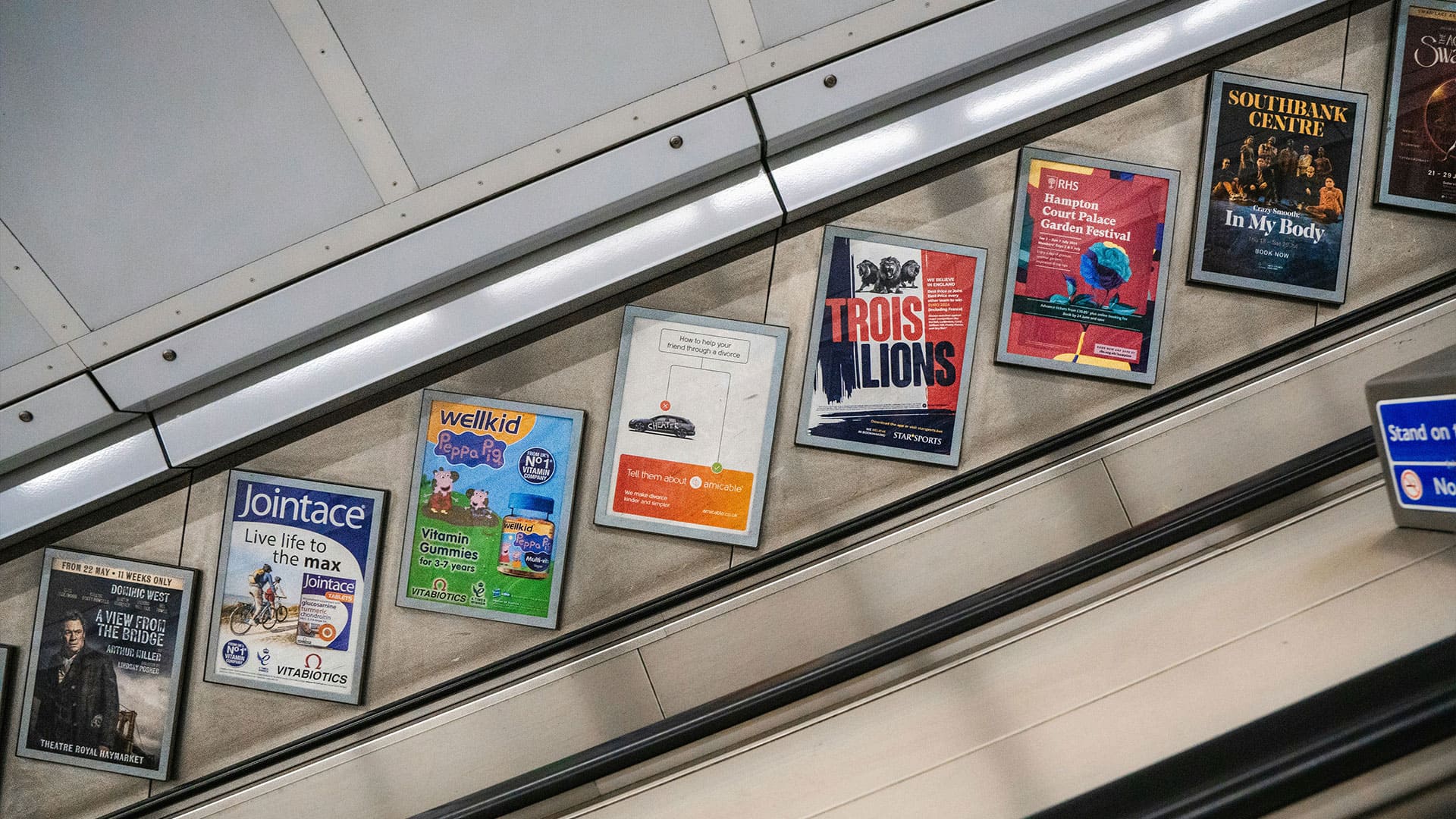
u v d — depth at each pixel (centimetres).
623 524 418
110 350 406
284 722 421
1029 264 420
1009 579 416
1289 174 421
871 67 403
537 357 425
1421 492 208
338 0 375
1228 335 422
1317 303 422
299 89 385
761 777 236
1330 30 425
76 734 420
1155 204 420
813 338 420
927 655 265
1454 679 145
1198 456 417
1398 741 140
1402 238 423
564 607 421
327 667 419
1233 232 420
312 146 394
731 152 404
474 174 405
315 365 418
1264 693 188
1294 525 234
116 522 427
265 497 423
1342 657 187
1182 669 205
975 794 204
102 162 384
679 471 419
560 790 280
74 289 400
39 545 426
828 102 404
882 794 215
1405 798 137
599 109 403
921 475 421
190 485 429
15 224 388
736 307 423
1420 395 202
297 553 421
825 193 413
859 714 239
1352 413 412
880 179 415
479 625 421
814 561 421
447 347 414
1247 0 415
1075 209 420
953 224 423
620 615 418
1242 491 264
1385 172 421
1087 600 261
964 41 403
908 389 418
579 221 409
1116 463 419
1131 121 423
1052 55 415
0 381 404
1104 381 421
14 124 374
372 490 422
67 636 423
